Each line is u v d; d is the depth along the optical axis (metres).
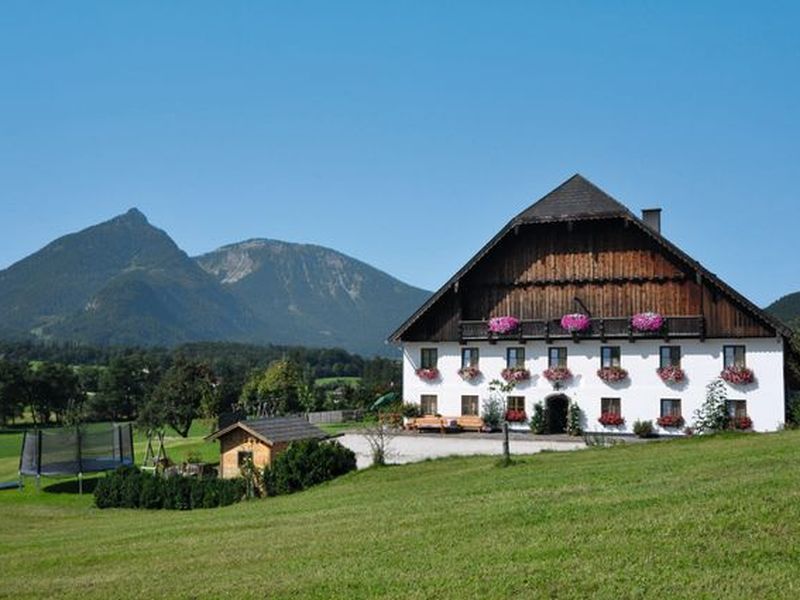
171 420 91.56
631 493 18.44
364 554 15.80
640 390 41.75
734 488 17.19
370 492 26.97
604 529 15.16
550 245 44.12
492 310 44.81
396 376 127.69
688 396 40.91
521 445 41.03
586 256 43.41
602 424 42.28
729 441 29.50
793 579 11.52
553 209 43.62
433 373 45.53
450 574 13.48
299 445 35.84
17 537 27.47
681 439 31.91
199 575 15.97
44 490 49.00
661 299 41.88
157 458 56.41
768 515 14.59
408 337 46.16
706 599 11.11
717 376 40.50
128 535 23.34
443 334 45.47
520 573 13.05
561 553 13.93
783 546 12.93
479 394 44.75
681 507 16.03
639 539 14.17
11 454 81.19
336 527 19.41
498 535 15.87
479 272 45.28
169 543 20.61
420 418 44.84
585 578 12.42
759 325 39.88
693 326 40.66
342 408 96.12
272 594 13.65
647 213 46.25
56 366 139.12
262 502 30.92
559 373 43.00
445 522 17.92
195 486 37.16
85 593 15.66
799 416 39.56
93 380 161.12
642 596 11.46
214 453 63.09
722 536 13.77
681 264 41.66
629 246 42.72
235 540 19.61
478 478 26.31
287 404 95.00
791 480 17.39
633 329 41.53
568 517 16.58
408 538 16.69
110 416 130.50
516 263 44.62
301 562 15.84
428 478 28.81
